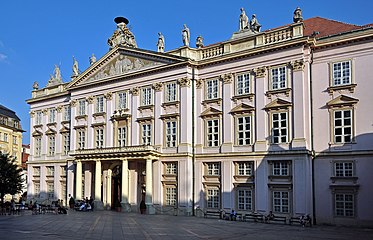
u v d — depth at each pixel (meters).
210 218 45.47
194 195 48.16
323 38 41.59
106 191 55.94
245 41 46.50
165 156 50.19
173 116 50.00
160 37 53.88
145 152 49.44
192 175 48.53
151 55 53.00
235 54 46.31
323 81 41.50
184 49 50.06
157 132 51.53
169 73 51.34
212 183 46.97
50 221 40.31
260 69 44.53
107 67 58.56
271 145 43.03
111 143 56.38
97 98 59.47
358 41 39.97
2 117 95.38
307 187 40.03
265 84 44.19
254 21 48.50
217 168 47.22
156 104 52.09
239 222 41.62
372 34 38.94
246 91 45.75
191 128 49.22
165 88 51.66
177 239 27.84
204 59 49.16
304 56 42.09
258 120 44.22
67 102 66.44
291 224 39.94
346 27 45.25
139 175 53.00
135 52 54.81
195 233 31.39
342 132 40.09
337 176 39.78
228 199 45.34
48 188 67.50
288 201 41.16
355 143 39.19
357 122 39.31
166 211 49.41
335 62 41.09
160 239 27.80
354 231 34.34
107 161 54.75
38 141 70.44
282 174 42.09
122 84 56.44
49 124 68.31
